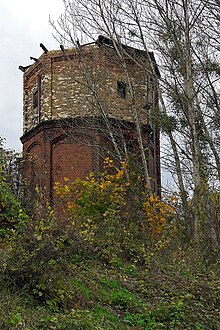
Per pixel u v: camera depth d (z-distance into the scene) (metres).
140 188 21.34
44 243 10.55
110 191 18.64
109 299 11.59
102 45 26.78
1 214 16.30
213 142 24.83
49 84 28.81
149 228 18.00
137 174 21.11
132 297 12.09
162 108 24.23
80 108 27.97
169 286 13.59
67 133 27.73
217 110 24.73
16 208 17.09
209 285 13.75
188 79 21.95
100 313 10.41
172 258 16.88
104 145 27.05
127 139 27.95
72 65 28.44
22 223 13.12
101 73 27.47
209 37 23.88
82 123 27.30
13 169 20.95
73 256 13.88
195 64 24.05
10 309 8.90
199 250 18.33
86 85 25.41
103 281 12.60
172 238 18.62
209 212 19.97
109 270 13.99
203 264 17.42
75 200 18.64
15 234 11.02
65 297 10.43
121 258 15.55
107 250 14.95
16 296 9.63
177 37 22.98
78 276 12.23
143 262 15.78
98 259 14.56
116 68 28.30
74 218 16.55
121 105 28.08
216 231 19.56
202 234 19.80
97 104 25.86
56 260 10.94
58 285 10.53
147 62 24.92
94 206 18.17
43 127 28.34
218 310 12.25
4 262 10.38
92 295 11.41
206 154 24.77
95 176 24.78
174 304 11.70
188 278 14.78
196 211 20.14
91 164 27.08
